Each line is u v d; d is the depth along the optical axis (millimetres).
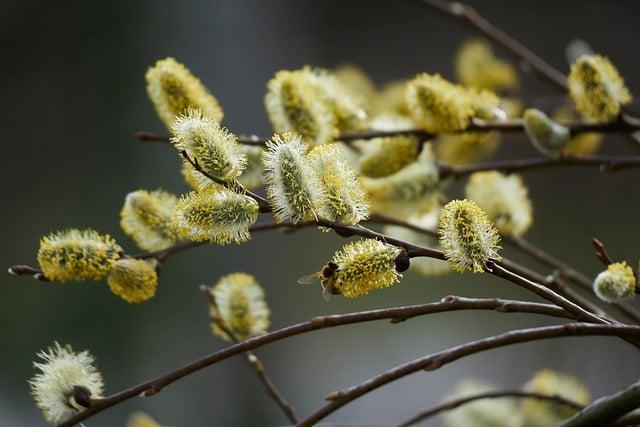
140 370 2045
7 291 2162
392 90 936
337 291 713
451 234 714
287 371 2135
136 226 769
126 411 1998
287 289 2184
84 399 730
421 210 851
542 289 721
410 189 840
